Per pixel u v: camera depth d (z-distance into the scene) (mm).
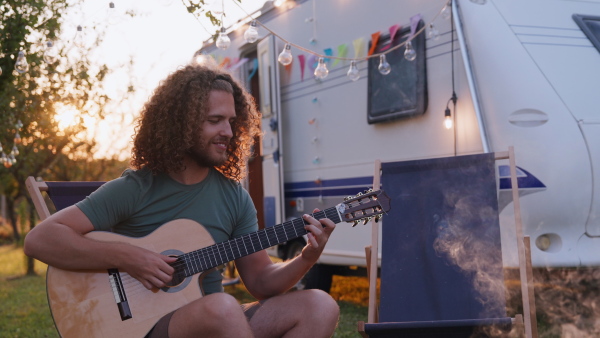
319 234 2441
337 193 5488
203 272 2475
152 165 2496
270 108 6242
